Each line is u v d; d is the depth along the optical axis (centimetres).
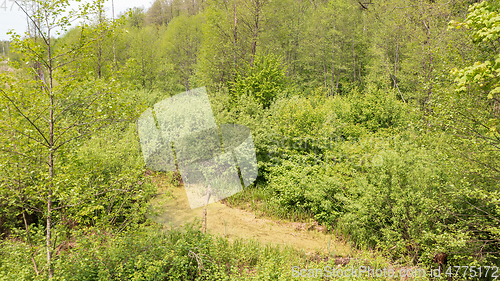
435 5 1190
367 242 633
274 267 468
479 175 504
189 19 3186
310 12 2883
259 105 1080
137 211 451
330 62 2719
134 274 376
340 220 695
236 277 427
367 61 2583
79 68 376
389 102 1136
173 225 541
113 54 1598
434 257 552
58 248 420
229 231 644
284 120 969
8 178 355
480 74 379
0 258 382
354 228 657
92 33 373
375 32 2161
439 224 536
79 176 385
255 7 1583
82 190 383
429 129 584
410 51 1363
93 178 432
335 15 2650
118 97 375
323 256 554
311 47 2634
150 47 2245
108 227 421
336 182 710
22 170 350
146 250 429
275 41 2011
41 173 352
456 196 511
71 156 377
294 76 2575
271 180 847
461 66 550
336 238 664
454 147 509
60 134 365
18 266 362
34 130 352
